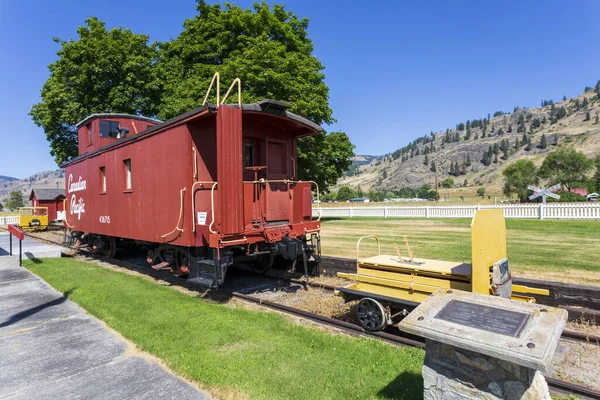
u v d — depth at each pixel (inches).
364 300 194.1
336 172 909.8
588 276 264.5
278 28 768.3
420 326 93.6
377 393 122.3
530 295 211.0
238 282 319.0
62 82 835.4
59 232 861.2
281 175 323.3
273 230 271.7
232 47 744.3
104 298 244.5
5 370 147.4
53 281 297.6
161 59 923.4
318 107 710.5
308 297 263.1
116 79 848.9
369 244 456.1
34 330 191.5
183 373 139.7
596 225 573.6
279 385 127.9
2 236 808.9
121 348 167.2
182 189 273.1
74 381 137.3
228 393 124.3
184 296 255.6
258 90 660.7
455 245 428.5
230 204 241.6
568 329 194.1
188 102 650.2
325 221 888.9
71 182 522.3
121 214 365.1
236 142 247.6
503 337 84.0
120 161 366.0
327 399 119.2
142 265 402.0
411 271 190.4
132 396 126.0
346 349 160.4
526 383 81.2
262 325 192.5
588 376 143.6
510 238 469.7
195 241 265.6
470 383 88.5
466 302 103.8
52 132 881.5
